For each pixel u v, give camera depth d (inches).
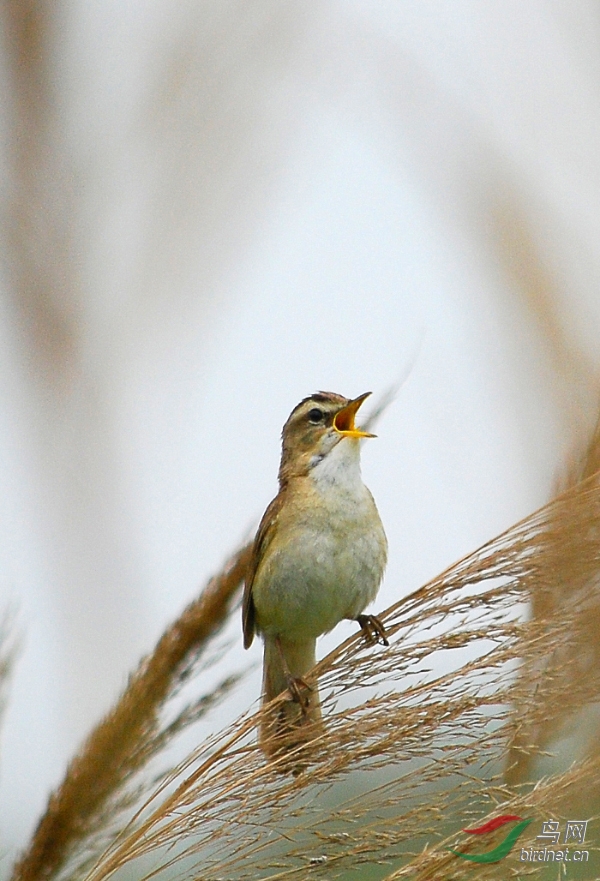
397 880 198.2
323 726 199.0
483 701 198.7
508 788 198.4
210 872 198.4
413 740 198.7
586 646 198.5
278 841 198.5
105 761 199.2
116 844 198.8
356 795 198.8
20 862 199.0
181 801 198.7
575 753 198.5
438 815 198.4
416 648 199.5
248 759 199.0
